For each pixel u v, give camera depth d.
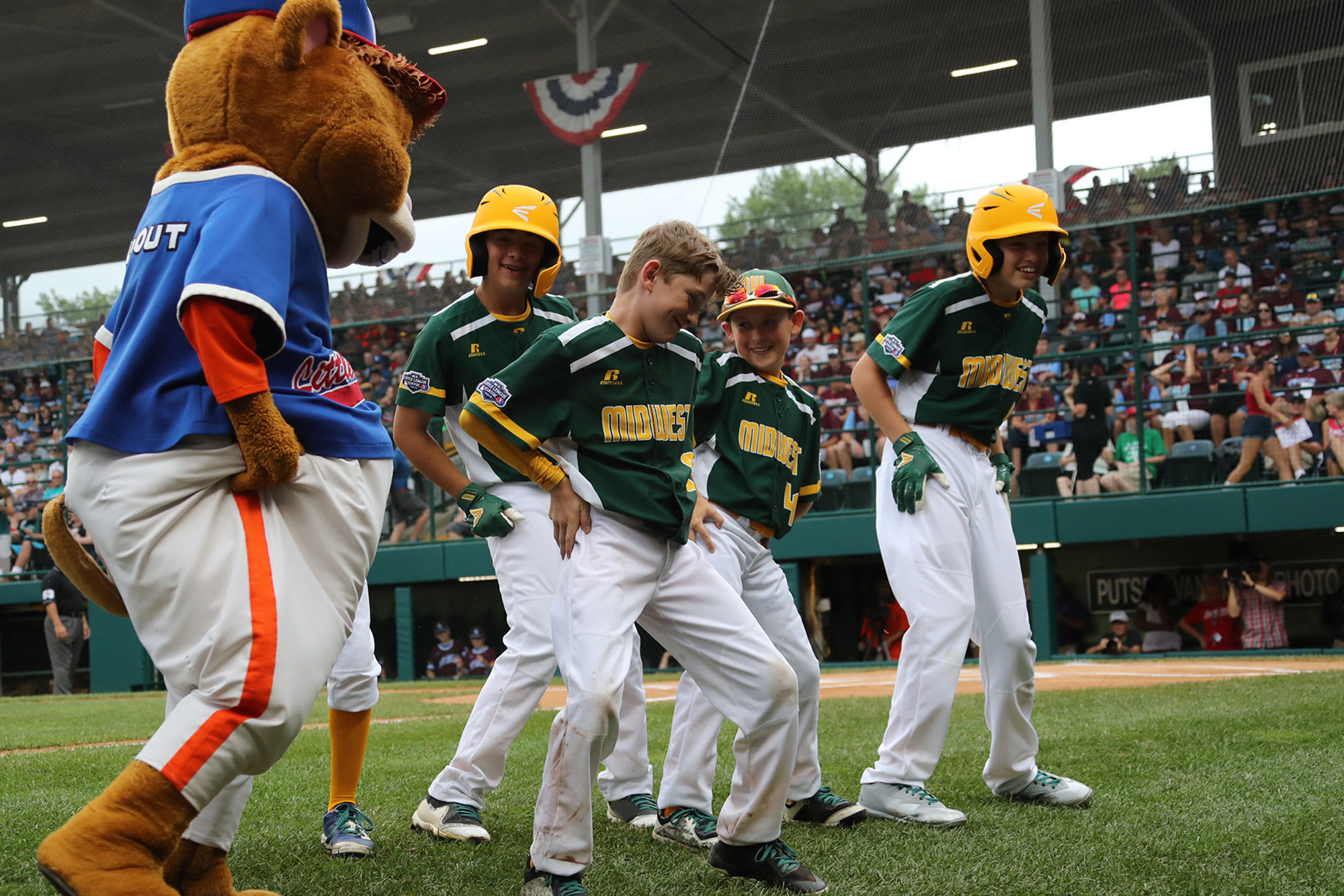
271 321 2.17
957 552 3.60
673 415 2.74
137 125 21.30
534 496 3.60
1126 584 13.08
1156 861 2.76
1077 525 12.21
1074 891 2.53
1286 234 14.10
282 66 2.31
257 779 4.48
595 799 4.09
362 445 2.42
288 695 2.18
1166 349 13.06
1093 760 4.25
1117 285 14.61
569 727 2.50
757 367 3.57
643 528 2.65
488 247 3.67
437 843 3.25
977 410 3.76
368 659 3.32
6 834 3.30
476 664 14.44
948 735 5.36
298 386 2.36
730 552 3.41
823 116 17.12
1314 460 11.60
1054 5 14.73
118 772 4.73
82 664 15.20
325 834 3.19
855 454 13.54
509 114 21.27
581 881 2.68
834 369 14.71
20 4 18.17
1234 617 11.77
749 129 17.61
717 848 2.74
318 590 2.32
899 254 14.38
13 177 22.17
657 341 2.71
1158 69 14.28
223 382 2.12
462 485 3.69
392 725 6.82
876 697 7.80
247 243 2.18
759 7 18.34
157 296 2.24
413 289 18.77
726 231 16.06
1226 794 3.52
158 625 2.21
